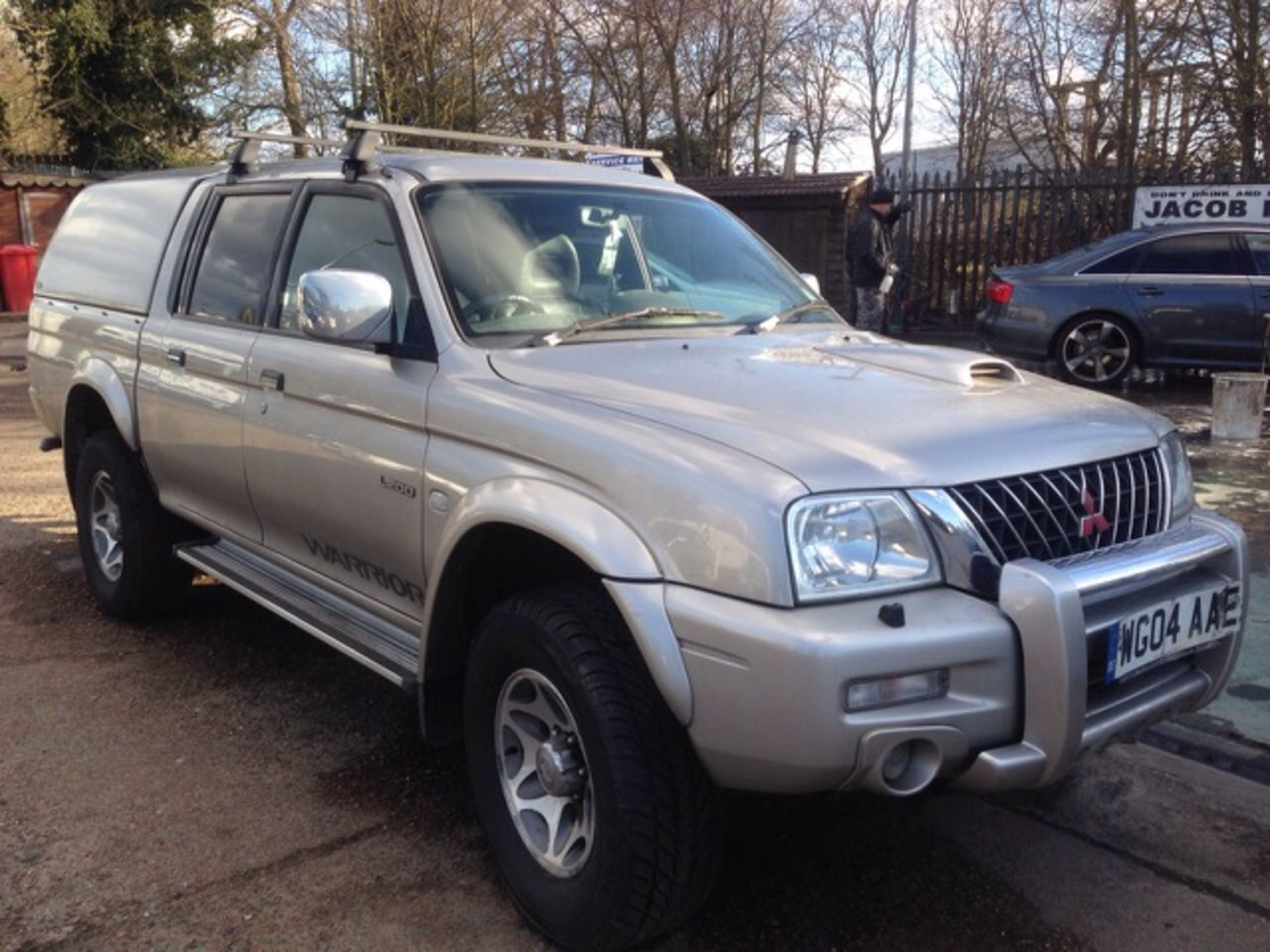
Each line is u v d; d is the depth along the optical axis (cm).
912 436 274
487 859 332
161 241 491
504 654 295
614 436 276
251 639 507
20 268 2117
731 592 247
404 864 329
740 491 249
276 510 402
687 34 2605
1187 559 289
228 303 438
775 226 1666
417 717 429
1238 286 1052
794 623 239
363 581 374
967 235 1580
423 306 343
